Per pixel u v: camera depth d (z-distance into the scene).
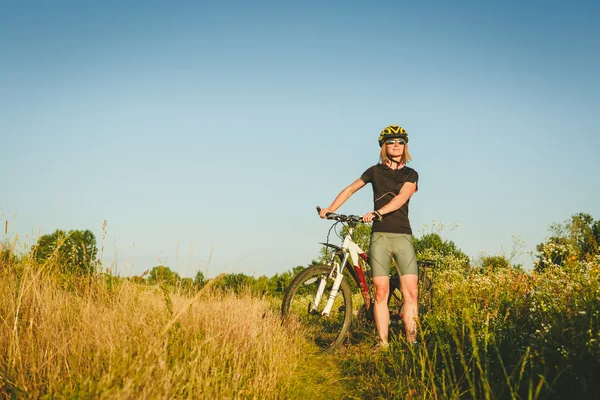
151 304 4.59
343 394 3.78
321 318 5.35
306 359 4.70
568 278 4.50
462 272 6.73
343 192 5.30
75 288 5.05
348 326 5.12
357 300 7.48
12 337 3.31
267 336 4.59
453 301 5.31
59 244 5.21
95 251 5.36
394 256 4.92
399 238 4.89
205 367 3.30
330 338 5.55
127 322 3.99
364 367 4.38
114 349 3.28
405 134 5.16
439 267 6.92
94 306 4.41
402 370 4.03
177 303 4.55
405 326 4.78
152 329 3.82
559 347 3.36
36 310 4.08
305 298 5.28
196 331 4.04
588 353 3.18
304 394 3.73
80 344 3.54
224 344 3.93
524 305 4.77
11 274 4.57
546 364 3.26
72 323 4.11
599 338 3.18
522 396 3.12
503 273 6.14
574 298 3.92
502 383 3.18
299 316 5.52
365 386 3.88
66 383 2.96
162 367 2.92
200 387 3.04
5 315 3.98
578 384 3.03
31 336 3.45
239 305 5.38
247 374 3.62
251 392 3.34
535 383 3.16
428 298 5.54
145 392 2.66
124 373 2.78
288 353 4.48
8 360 3.18
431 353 4.23
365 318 5.64
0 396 2.75
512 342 3.80
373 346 4.95
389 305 5.71
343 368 4.49
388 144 5.17
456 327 4.51
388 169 5.18
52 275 4.93
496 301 5.09
